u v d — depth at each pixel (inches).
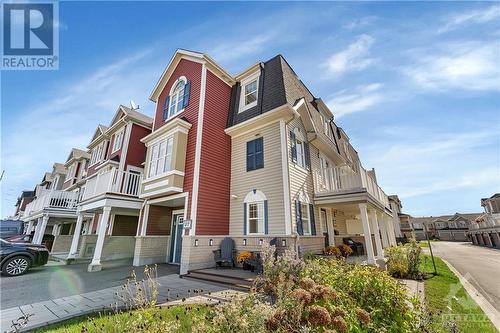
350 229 709.9
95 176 595.2
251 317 111.2
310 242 406.0
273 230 372.5
